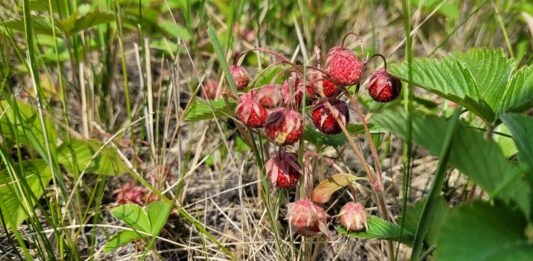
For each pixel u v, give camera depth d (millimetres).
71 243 387
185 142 509
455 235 270
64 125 464
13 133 408
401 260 409
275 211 391
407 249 407
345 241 426
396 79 359
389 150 489
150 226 388
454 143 292
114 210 389
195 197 476
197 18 615
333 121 354
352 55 345
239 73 375
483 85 390
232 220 458
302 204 344
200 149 454
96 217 397
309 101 379
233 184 479
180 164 463
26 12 400
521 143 313
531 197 280
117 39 526
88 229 440
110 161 421
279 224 428
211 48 578
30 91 526
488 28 565
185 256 430
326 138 416
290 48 582
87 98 503
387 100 361
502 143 407
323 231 345
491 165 288
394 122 300
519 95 380
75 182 416
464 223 272
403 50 584
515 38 572
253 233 434
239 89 378
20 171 395
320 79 351
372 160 485
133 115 514
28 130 393
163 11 638
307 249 393
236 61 377
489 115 369
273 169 350
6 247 421
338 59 344
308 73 356
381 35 601
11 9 550
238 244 420
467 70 388
